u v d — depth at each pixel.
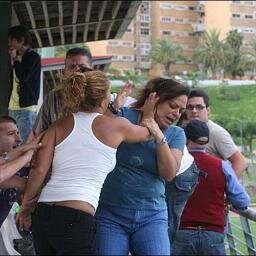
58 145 2.65
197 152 3.50
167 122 2.99
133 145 2.91
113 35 13.16
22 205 2.79
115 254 2.87
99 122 2.67
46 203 2.61
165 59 66.19
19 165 2.71
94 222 2.65
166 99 2.97
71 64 3.97
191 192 3.21
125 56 67.62
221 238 3.48
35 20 10.85
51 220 2.57
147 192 2.91
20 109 5.98
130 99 3.18
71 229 2.54
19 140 3.64
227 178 3.47
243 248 4.58
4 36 6.77
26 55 6.02
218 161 3.50
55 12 10.65
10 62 6.42
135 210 2.90
